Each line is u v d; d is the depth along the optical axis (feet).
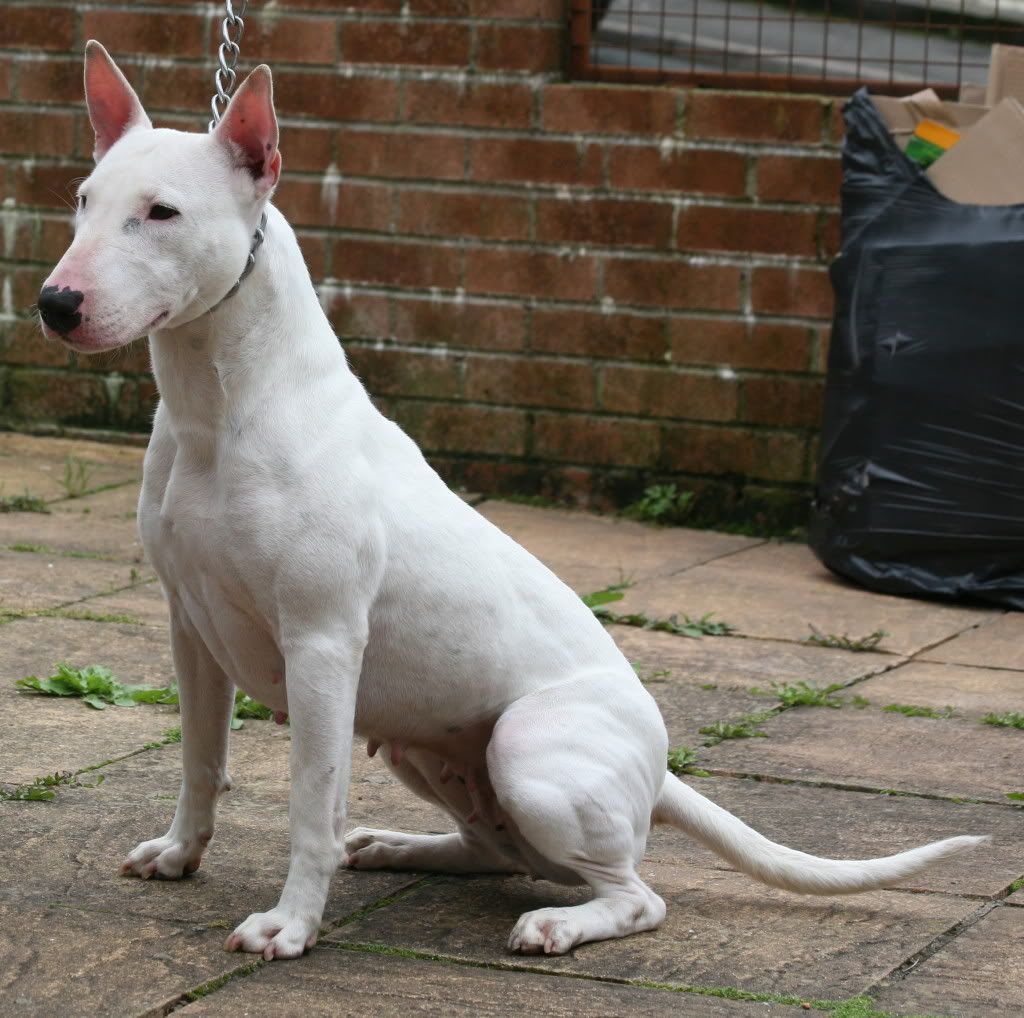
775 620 24.73
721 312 30.17
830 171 29.35
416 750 14.55
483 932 13.82
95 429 34.01
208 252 12.64
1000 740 19.65
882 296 26.23
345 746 13.20
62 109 33.14
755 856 14.16
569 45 31.01
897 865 13.97
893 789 17.92
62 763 17.60
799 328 29.81
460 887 14.99
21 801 16.43
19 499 29.19
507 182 30.94
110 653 21.63
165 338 13.02
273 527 12.92
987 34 29.50
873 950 13.60
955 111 26.91
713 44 30.63
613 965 13.12
